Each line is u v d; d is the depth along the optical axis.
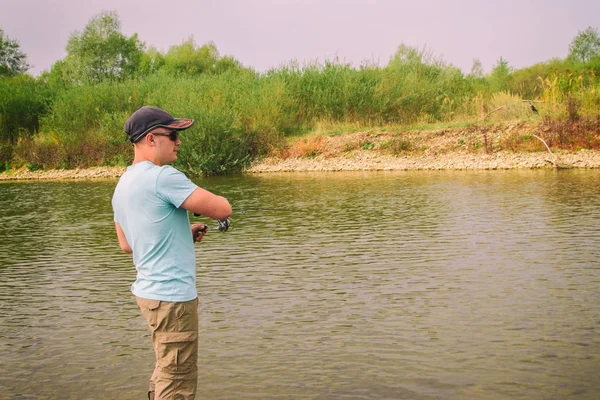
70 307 7.36
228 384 5.02
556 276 7.77
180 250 3.73
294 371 5.22
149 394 3.90
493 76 35.03
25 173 28.67
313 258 9.30
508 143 22.73
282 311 6.84
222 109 26.97
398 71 30.05
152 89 30.97
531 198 14.00
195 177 24.52
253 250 10.02
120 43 47.41
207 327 6.41
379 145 24.72
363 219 12.43
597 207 12.43
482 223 11.38
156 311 3.69
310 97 29.00
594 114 22.39
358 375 5.09
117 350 5.93
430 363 5.27
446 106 28.09
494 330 5.99
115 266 9.39
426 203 14.09
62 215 15.14
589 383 4.81
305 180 20.52
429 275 8.07
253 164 25.59
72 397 4.95
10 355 5.89
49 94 34.19
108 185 22.36
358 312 6.70
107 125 28.42
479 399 4.60
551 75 25.86
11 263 9.85
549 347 5.52
